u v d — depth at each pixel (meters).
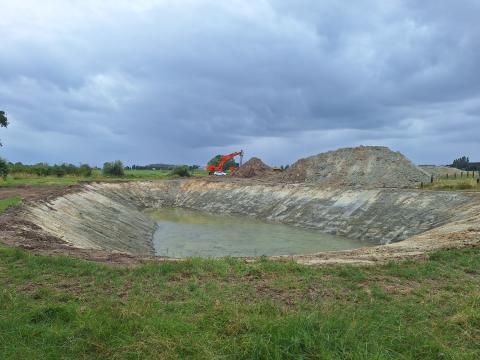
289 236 31.34
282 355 5.85
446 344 6.56
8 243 14.44
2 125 37.97
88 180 54.81
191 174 77.00
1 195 29.48
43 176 58.66
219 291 9.28
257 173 64.88
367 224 31.08
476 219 22.61
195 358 5.86
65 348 6.18
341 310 7.84
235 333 6.61
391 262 12.29
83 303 8.26
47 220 21.80
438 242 17.69
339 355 5.85
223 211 48.06
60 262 11.32
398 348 6.29
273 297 8.98
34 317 7.18
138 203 53.09
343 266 11.85
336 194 38.59
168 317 7.29
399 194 32.56
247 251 25.61
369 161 49.53
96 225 27.00
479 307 8.17
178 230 34.53
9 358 5.81
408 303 8.49
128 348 6.06
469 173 56.34
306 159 56.16
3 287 9.07
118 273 10.64
